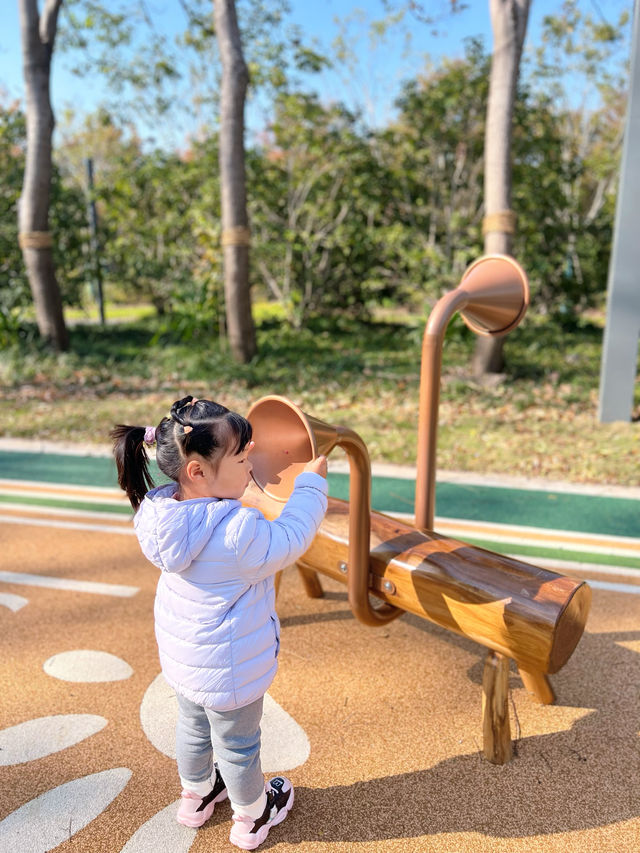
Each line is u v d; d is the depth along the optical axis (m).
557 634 2.04
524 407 7.29
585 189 16.47
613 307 6.32
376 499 4.88
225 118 8.70
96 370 9.33
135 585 3.65
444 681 2.77
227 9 8.37
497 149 7.69
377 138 12.42
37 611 3.37
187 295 10.98
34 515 4.73
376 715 2.57
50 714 2.58
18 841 2.03
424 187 13.01
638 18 5.77
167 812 2.13
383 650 2.99
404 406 7.46
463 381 8.31
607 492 4.94
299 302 12.71
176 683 1.81
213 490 1.75
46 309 10.02
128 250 13.66
